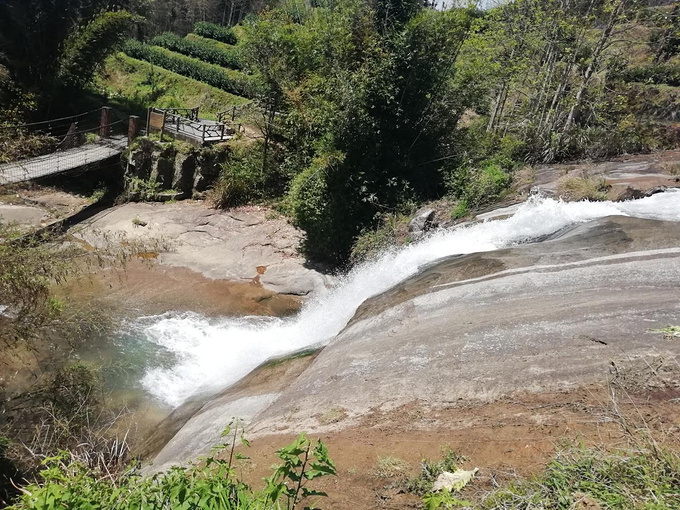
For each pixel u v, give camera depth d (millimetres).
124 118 22234
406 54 12578
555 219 9352
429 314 6414
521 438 3551
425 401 4391
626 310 5102
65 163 15820
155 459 5723
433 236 10695
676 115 16578
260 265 13273
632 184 10234
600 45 14117
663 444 3135
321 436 4273
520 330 5133
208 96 25609
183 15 42031
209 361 9219
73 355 8758
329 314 10242
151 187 16531
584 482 2855
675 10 15625
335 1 14250
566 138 14328
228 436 5094
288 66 15008
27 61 19750
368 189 12984
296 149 15031
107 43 21078
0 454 5789
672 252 6543
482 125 17562
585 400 3826
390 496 3281
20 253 6773
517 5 14906
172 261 13156
